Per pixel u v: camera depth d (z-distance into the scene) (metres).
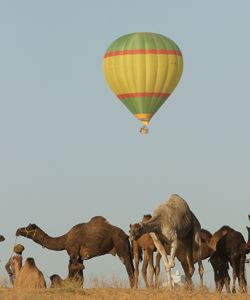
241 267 51.78
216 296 45.31
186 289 49.22
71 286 47.56
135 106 81.81
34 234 56.00
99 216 56.41
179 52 82.19
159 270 54.09
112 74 82.12
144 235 54.16
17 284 48.88
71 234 55.88
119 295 45.00
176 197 51.56
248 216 52.97
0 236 52.50
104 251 55.81
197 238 51.84
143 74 80.50
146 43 81.12
